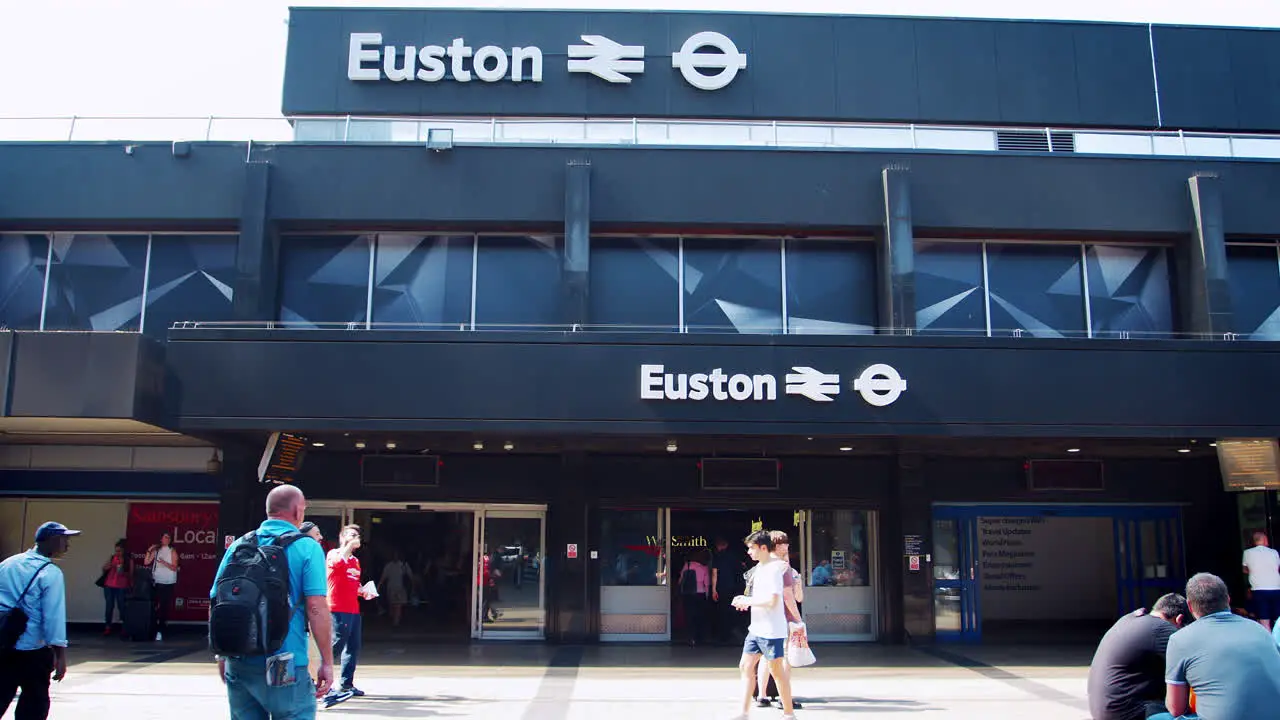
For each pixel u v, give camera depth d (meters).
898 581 16.56
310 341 13.56
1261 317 16.16
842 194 15.53
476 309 15.84
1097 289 16.25
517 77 16.66
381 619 16.72
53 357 12.95
